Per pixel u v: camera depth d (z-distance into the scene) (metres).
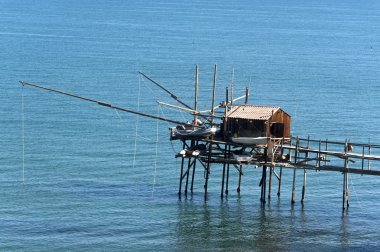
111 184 195.25
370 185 198.25
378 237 161.38
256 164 173.75
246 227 166.25
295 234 162.38
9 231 159.75
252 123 172.75
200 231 163.50
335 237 160.75
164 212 174.25
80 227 163.50
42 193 186.12
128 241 156.75
